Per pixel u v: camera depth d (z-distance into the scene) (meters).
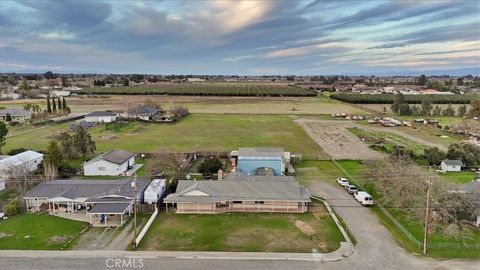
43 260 28.25
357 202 42.31
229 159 61.34
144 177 49.19
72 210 38.69
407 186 38.72
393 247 31.14
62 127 91.69
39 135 80.50
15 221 36.00
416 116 122.00
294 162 60.28
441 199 35.69
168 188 44.03
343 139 81.06
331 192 45.81
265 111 133.38
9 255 29.02
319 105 157.00
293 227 35.12
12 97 168.50
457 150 58.50
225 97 191.75
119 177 50.75
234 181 42.53
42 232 33.50
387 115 122.94
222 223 36.00
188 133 86.31
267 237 32.88
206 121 106.38
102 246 30.78
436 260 28.91
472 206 34.72
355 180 50.41
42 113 106.00
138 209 38.62
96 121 100.62
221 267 27.47
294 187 41.28
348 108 146.00
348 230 34.56
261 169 51.31
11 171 44.34
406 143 75.81
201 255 29.31
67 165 52.03
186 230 34.22
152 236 32.81
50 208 38.97
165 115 113.81
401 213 38.50
